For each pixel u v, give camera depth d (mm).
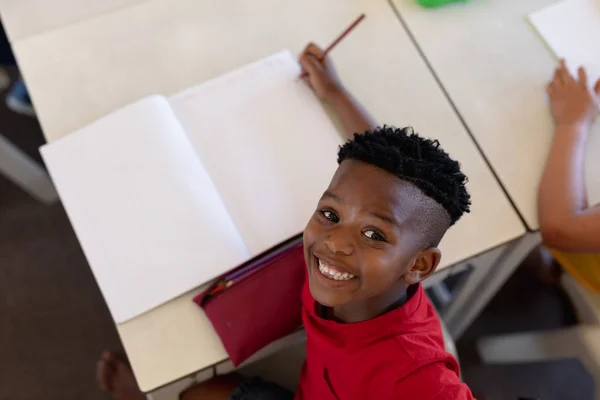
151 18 976
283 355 959
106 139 858
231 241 802
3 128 1636
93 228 811
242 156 863
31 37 958
